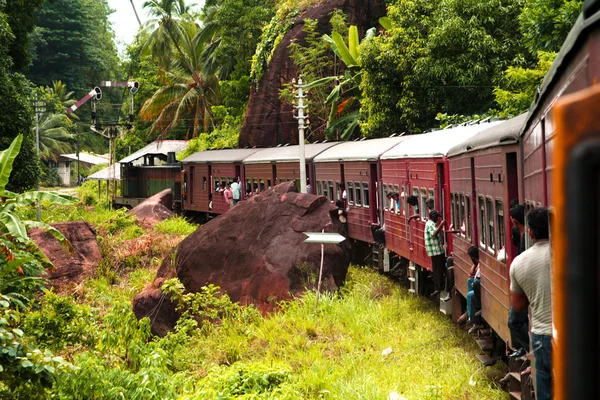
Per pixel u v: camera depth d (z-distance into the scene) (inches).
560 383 49.0
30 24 1035.9
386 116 978.7
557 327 49.9
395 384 369.4
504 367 371.9
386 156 677.3
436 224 511.5
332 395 361.7
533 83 682.8
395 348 441.4
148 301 608.4
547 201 205.5
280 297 593.6
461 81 877.8
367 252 821.9
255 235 634.2
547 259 194.5
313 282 597.6
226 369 408.5
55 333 500.7
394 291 593.0
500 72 859.4
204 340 519.5
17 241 479.5
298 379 394.9
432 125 944.9
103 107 3097.9
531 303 199.3
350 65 1180.5
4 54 906.7
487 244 361.4
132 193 1739.7
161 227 1144.2
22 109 925.2
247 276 620.4
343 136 1179.9
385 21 1124.5
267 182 1089.4
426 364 394.3
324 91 1354.6
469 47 874.8
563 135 47.0
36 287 571.2
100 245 959.6
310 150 1018.1
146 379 365.1
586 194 46.1
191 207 1401.3
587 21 71.9
